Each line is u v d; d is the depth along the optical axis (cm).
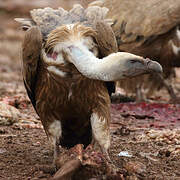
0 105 2188
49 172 1559
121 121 2362
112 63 1304
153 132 2030
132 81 2825
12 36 5503
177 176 1588
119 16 2788
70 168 1432
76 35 1488
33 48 1547
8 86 3134
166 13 2711
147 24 2728
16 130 2078
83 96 1548
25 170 1591
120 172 1477
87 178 1458
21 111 2395
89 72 1346
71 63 1479
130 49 2769
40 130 2095
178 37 2720
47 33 1577
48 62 1512
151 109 2622
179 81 3678
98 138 1576
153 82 2859
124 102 2861
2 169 1595
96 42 1547
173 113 2559
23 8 6025
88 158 1464
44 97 1583
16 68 4138
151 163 1706
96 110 1580
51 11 1655
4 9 6088
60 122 1614
